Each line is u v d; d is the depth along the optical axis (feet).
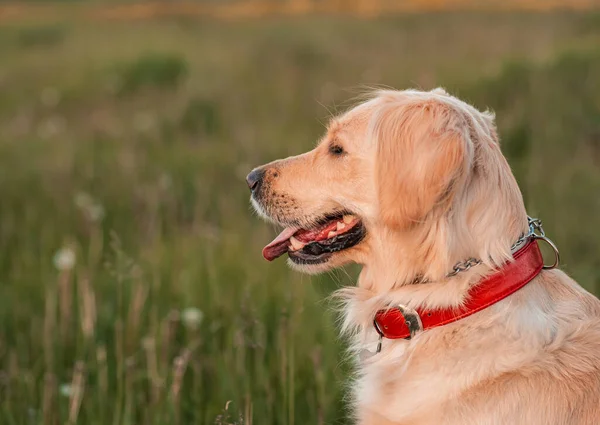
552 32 46.34
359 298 10.46
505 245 9.12
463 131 9.01
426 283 9.43
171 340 14.39
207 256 16.93
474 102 28.73
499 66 32.12
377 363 9.73
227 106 33.40
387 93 10.34
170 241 19.34
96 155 27.20
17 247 19.90
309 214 10.82
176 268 17.17
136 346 14.38
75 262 17.72
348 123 10.46
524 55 35.91
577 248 17.72
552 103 27.58
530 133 25.36
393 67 38.19
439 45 46.73
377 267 10.19
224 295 15.83
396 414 9.23
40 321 15.67
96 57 46.78
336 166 10.52
